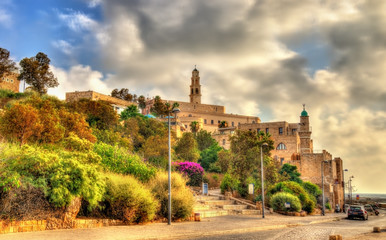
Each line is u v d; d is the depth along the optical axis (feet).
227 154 146.41
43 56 219.41
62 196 51.34
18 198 48.42
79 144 79.61
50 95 151.64
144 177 80.38
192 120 360.89
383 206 344.08
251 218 92.38
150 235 49.78
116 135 131.13
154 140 159.53
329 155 224.94
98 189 56.85
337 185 213.25
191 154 185.16
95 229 53.21
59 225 52.08
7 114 83.97
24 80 209.46
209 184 170.81
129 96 385.09
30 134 82.74
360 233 69.46
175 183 79.61
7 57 211.41
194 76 447.01
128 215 62.13
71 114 103.76
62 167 54.13
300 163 211.20
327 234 64.08
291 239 54.54
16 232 46.73
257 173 145.79
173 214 72.95
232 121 417.08
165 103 364.38
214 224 71.67
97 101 153.48
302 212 123.13
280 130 282.36
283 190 135.13
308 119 247.91
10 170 49.55
